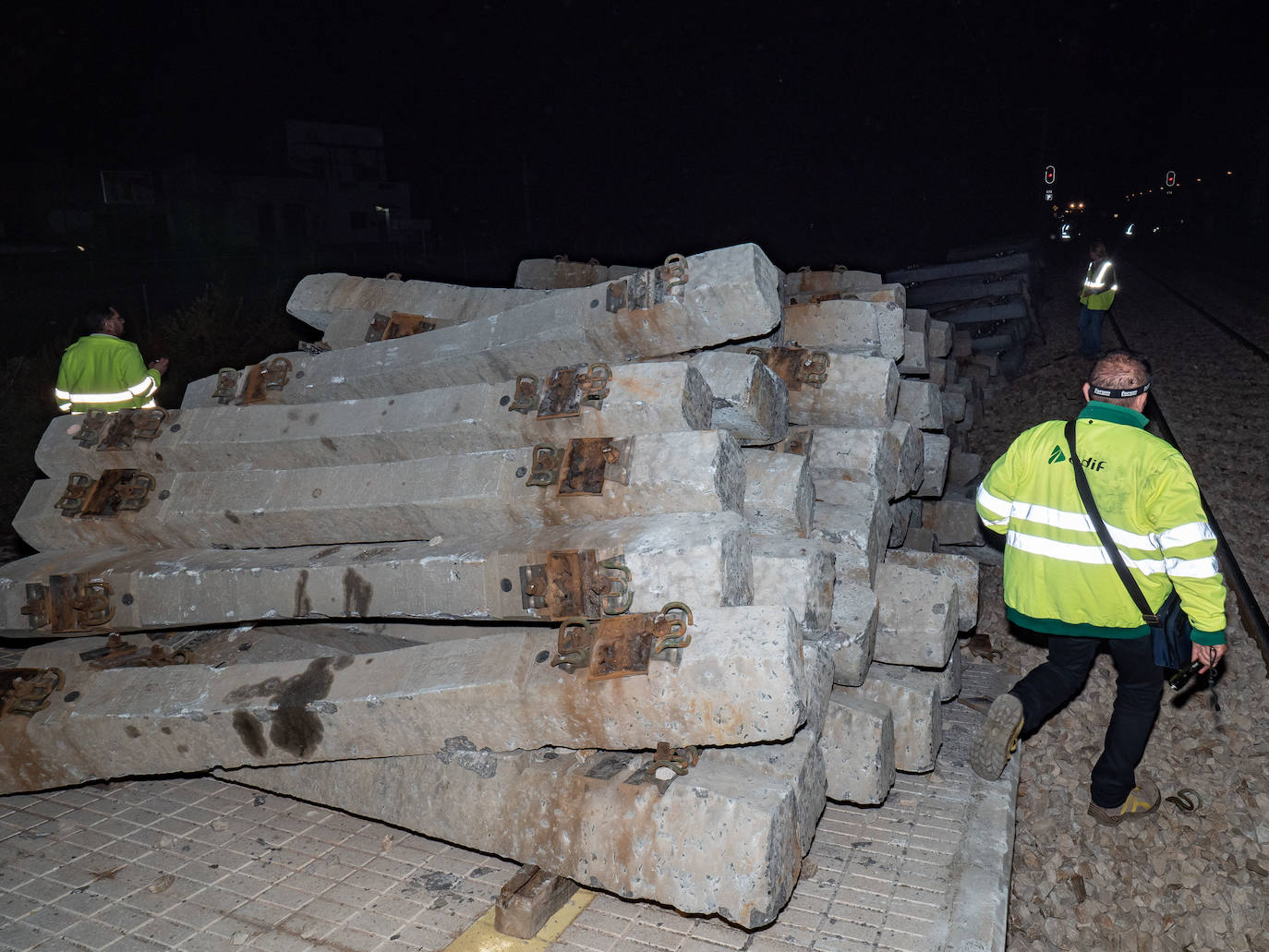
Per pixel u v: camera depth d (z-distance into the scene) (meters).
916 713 3.46
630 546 2.81
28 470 8.09
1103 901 3.48
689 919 2.86
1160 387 11.41
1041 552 3.28
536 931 2.81
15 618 3.60
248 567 3.38
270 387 4.20
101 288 23.56
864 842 3.28
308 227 52.75
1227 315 18.38
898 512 5.04
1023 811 3.95
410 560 3.11
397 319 4.54
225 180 48.88
